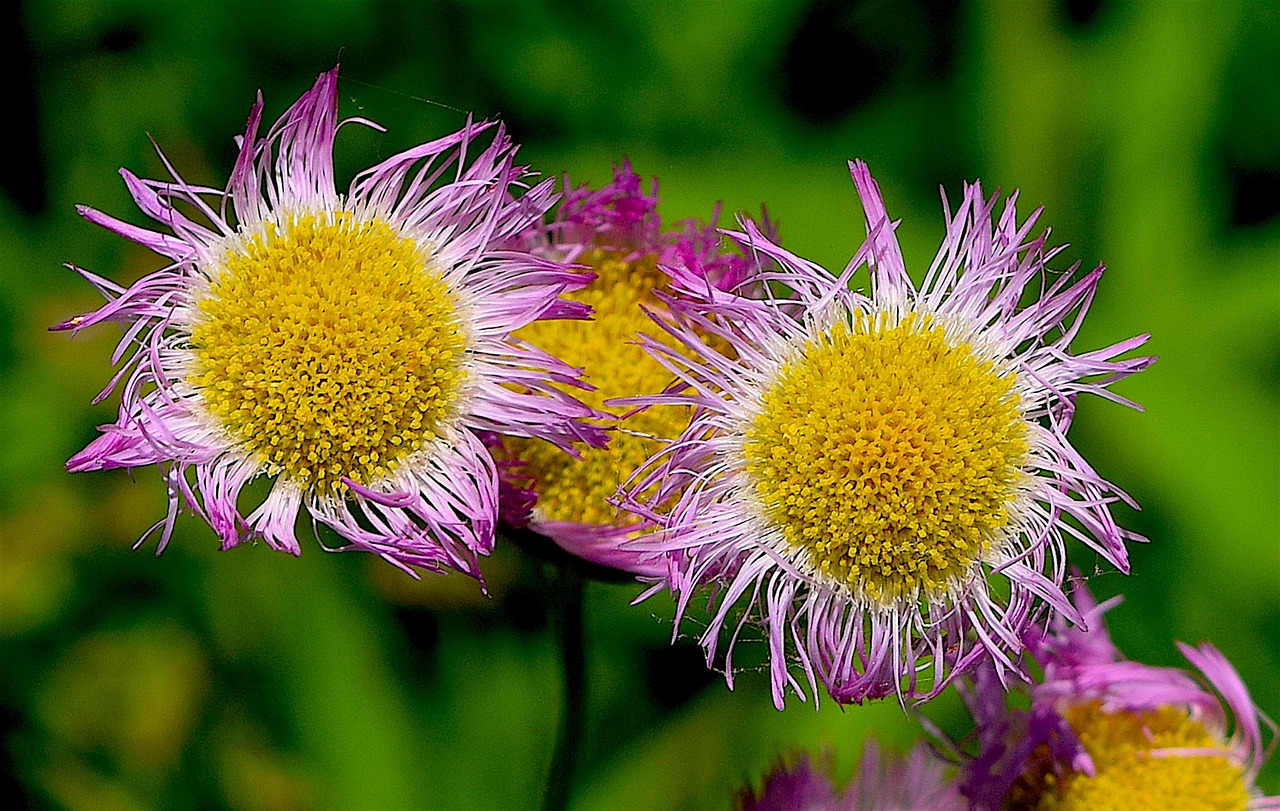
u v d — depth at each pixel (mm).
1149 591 309
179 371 245
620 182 254
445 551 240
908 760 262
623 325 253
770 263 247
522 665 310
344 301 244
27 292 316
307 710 303
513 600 311
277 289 244
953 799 259
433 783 304
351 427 243
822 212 316
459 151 247
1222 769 257
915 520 241
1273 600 307
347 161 320
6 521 310
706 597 248
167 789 308
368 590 309
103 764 308
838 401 242
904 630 242
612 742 306
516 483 247
